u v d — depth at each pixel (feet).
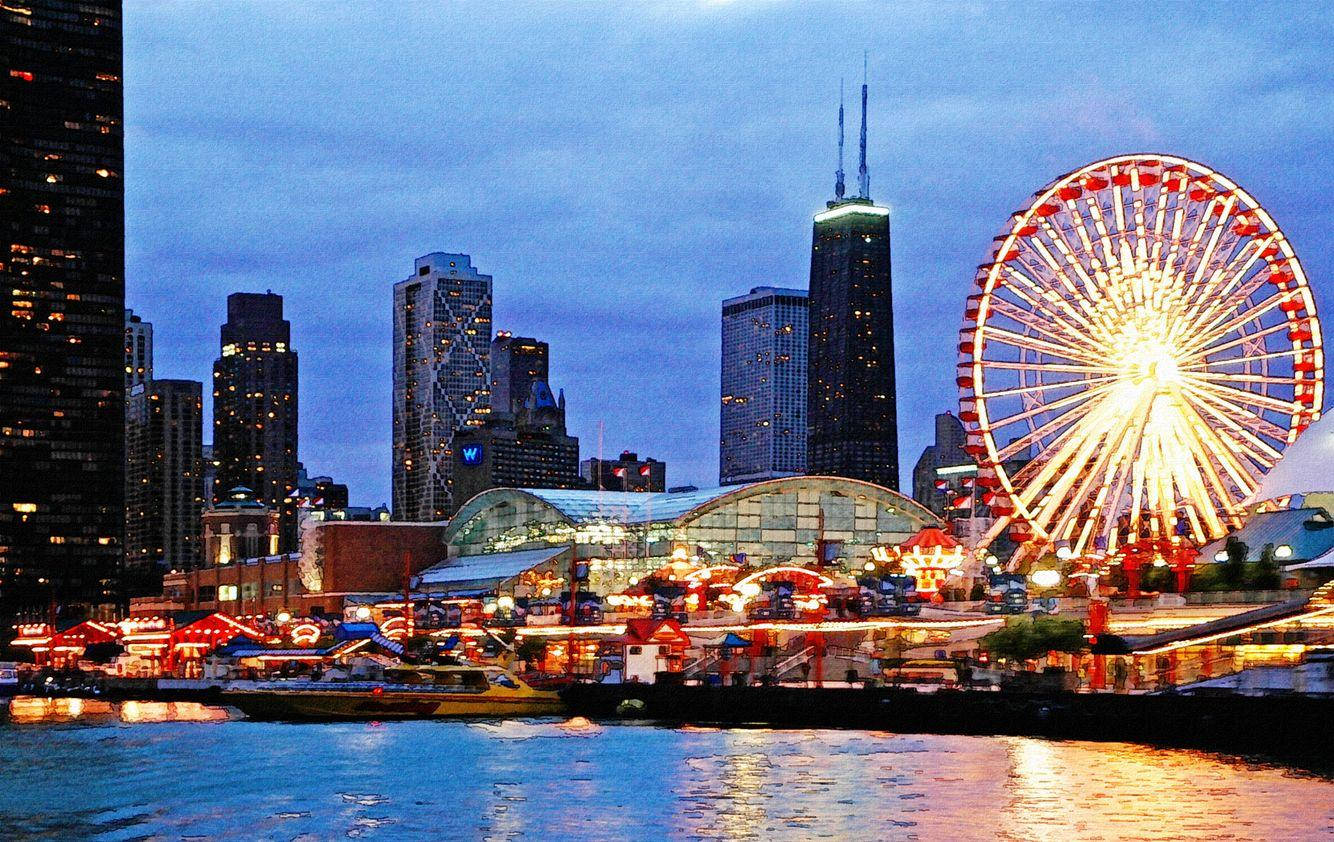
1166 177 648.79
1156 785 379.96
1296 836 317.42
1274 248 651.66
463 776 417.28
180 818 358.23
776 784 393.09
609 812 358.64
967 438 645.51
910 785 387.34
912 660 619.26
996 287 645.92
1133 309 644.69
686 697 606.55
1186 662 538.06
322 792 392.27
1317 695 448.65
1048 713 497.87
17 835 340.39
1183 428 648.38
